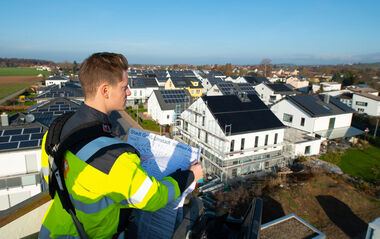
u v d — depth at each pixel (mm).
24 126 16406
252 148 20938
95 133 1307
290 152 23359
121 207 1420
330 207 15516
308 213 14906
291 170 21516
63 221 1423
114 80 1410
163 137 2066
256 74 99188
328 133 27656
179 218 1884
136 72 72188
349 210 15312
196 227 2018
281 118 30812
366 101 41031
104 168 1188
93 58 1418
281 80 80000
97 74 1356
